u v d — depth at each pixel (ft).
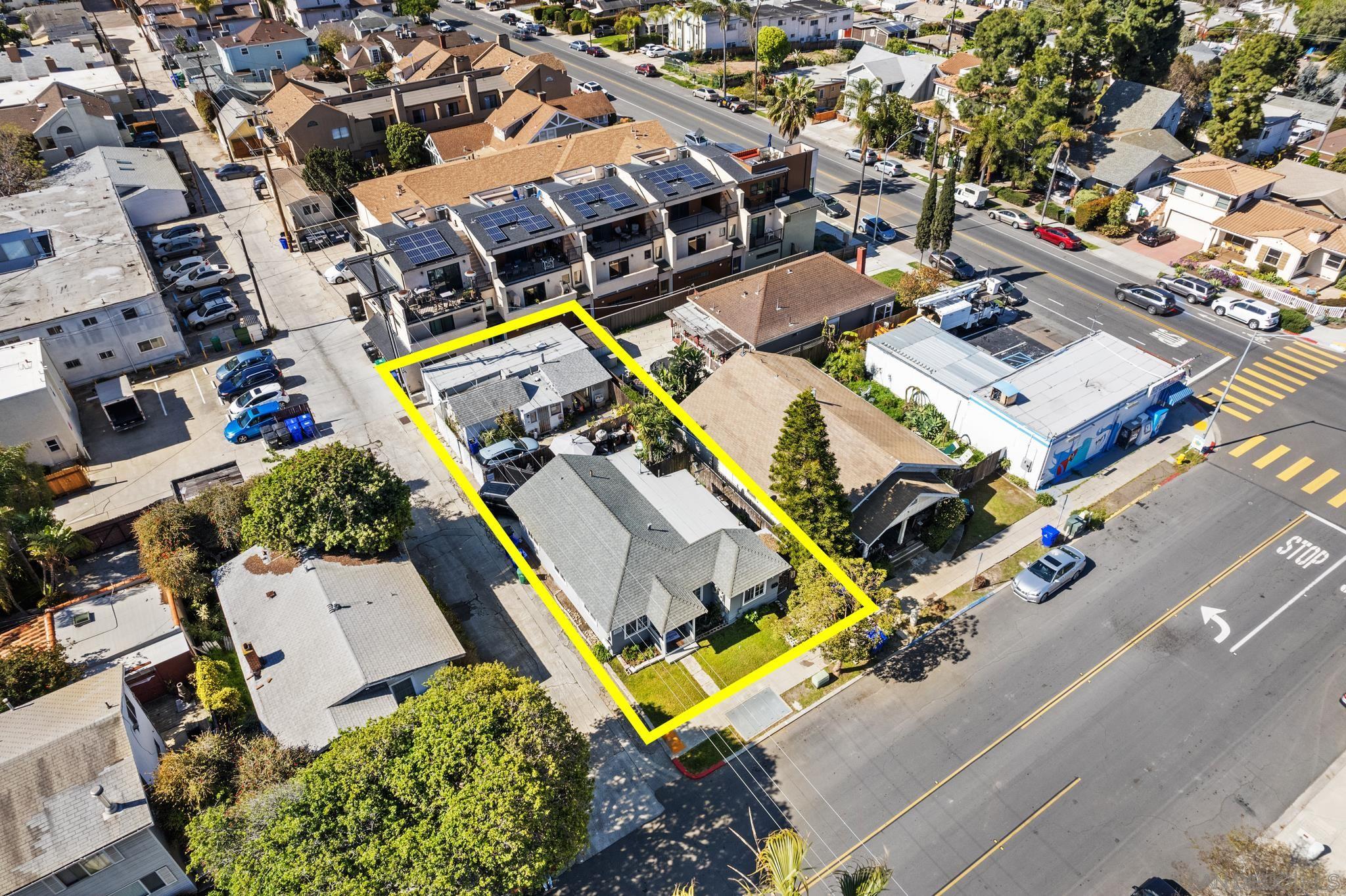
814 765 106.32
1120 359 163.63
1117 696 113.50
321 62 351.05
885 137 277.03
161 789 89.45
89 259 189.47
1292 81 312.29
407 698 104.94
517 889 83.56
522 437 161.27
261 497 119.34
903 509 131.44
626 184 202.80
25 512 127.85
